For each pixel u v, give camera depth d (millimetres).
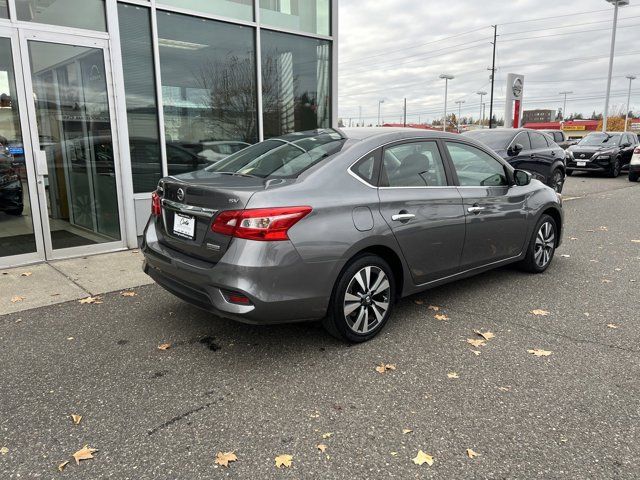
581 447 2482
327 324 3506
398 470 2316
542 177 10430
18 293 4660
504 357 3449
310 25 8203
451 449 2469
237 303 3039
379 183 3652
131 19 6188
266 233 3008
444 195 4051
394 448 2475
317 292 3234
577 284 5094
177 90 6770
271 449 2461
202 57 6965
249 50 7480
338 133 4016
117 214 6324
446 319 4125
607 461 2379
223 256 3066
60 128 5762
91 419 2703
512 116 15922
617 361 3395
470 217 4254
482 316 4195
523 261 5301
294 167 3529
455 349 3570
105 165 6160
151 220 3932
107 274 5273
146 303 4438
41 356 3430
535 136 10594
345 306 3449
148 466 2334
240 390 3000
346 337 3529
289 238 3076
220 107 7270
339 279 3398
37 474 2277
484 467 2338
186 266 3273
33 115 5461
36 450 2447
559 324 4039
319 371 3232
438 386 3061
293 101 8180
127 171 6281
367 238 3439
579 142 19062
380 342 3676
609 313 4285
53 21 5543
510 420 2711
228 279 3020
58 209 5852
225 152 7422
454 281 4695
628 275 5426
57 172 5812
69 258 5922
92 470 2305
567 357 3451
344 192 3410
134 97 6348
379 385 3068
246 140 7652
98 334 3785
